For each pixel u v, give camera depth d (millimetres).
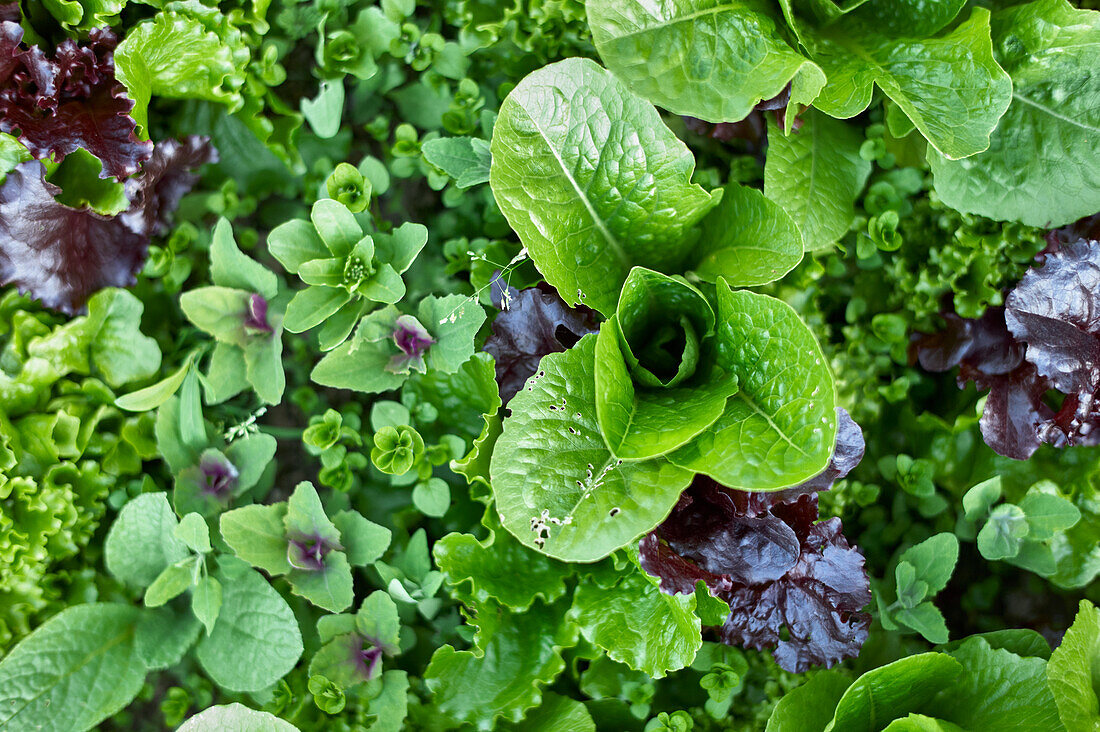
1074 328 741
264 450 746
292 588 751
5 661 709
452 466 714
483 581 728
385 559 761
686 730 746
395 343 737
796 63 687
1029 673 733
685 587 690
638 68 684
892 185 773
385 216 784
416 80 779
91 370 743
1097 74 726
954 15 724
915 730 712
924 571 750
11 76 702
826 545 729
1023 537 761
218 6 739
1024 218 749
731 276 713
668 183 701
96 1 709
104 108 708
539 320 733
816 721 740
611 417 663
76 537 736
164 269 749
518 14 749
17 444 713
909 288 778
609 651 722
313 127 753
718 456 667
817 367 655
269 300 750
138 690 734
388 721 739
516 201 685
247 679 732
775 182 737
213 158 749
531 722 750
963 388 777
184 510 741
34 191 692
